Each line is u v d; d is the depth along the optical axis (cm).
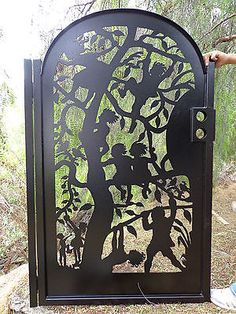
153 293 135
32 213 128
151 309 132
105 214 131
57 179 157
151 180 130
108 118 126
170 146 127
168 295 134
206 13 207
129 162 129
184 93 125
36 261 131
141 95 125
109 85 125
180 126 126
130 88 125
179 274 133
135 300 133
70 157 127
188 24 204
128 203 132
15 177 231
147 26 122
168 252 134
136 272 134
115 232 132
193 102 125
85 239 131
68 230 158
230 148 259
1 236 236
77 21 120
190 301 134
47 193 127
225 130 236
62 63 122
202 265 133
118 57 123
